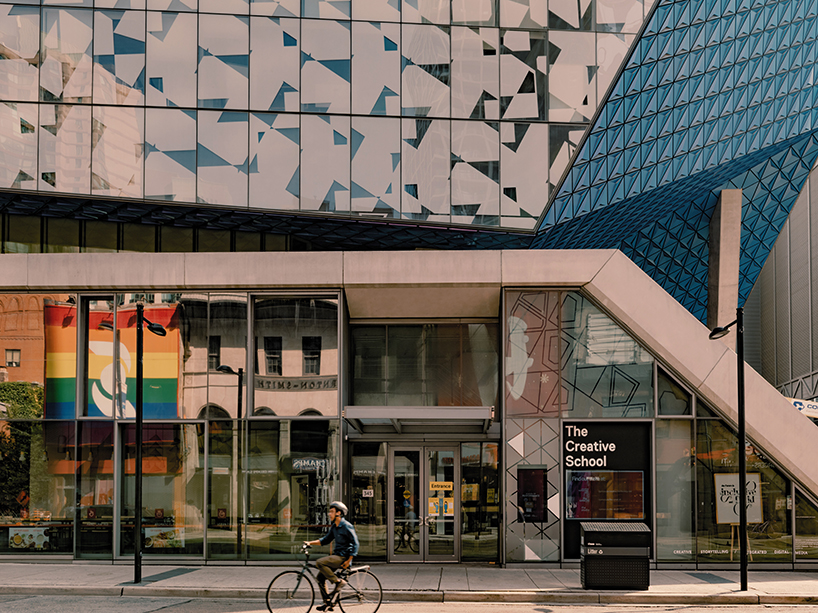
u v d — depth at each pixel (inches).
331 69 1021.8
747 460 649.0
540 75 1055.6
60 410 683.4
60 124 981.2
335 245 1213.1
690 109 1233.4
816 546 634.8
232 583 555.5
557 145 1048.8
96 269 682.8
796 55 1432.1
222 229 1114.7
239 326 679.1
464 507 706.2
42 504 676.1
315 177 1008.9
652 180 1185.4
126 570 622.5
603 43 1069.8
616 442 656.4
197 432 671.1
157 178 984.9
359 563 686.5
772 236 1742.1
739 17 1282.0
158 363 677.9
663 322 653.3
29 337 689.0
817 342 2171.5
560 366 666.2
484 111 1044.5
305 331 676.7
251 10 1015.0
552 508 650.2
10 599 512.4
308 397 668.7
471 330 765.3
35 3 991.6
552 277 661.3
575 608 490.6
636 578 532.4
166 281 678.5
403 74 1035.3
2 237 1074.1
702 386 645.9
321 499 657.6
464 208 1029.2
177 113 994.7
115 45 994.1
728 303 1472.7
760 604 508.4
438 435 711.1
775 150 1446.9
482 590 528.1
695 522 642.2
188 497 665.6
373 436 711.7
